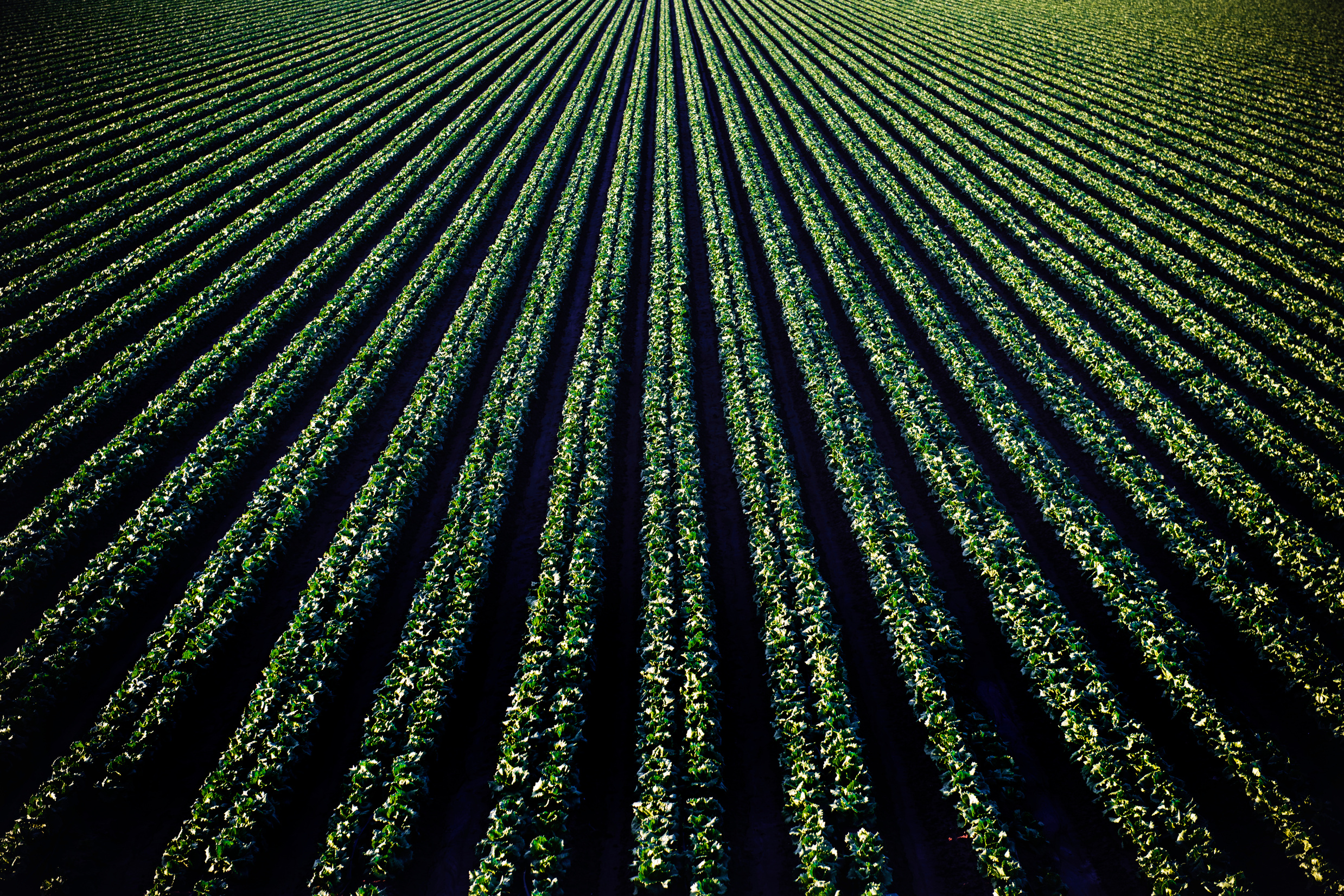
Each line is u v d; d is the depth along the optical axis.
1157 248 32.16
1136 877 11.56
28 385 23.14
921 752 13.63
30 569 16.92
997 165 41.59
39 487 20.11
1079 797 12.76
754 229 36.25
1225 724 12.95
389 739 13.19
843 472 19.81
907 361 24.50
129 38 64.94
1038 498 19.08
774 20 81.56
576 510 18.98
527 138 47.09
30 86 52.31
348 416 22.53
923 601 15.84
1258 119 48.97
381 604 17.06
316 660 14.70
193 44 65.38
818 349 25.88
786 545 17.80
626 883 11.85
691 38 74.00
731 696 14.70
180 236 33.44
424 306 29.31
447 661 14.55
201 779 13.36
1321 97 52.09
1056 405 22.56
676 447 21.23
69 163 41.59
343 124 48.75
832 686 13.78
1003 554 17.41
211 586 16.59
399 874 11.57
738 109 51.41
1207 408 22.39
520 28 78.81
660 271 31.16
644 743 13.25
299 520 18.86
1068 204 37.69
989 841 11.62
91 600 16.38
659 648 14.72
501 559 18.27
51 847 11.98
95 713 14.52
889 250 32.44
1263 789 12.05
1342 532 18.28
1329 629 15.67
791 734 13.30
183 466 20.11
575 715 13.48
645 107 52.81
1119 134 47.06
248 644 16.03
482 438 21.28
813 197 37.66
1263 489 18.72
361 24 77.56
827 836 11.84
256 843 11.85
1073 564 17.53
